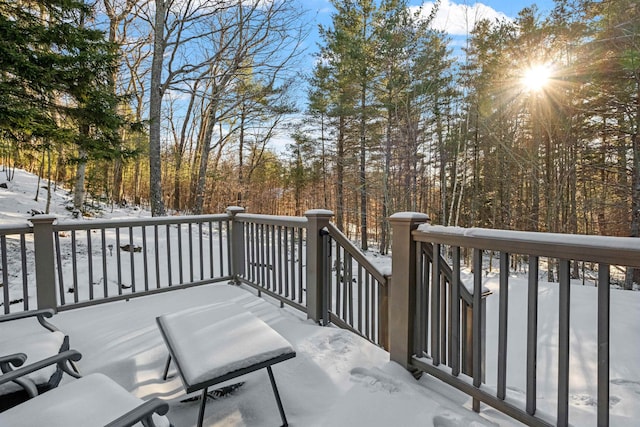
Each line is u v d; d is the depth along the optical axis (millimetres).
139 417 901
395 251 1928
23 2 5977
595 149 9539
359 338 2354
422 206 12555
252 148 17641
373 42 11445
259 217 3361
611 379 2965
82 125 6586
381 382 1751
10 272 4770
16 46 5090
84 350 2146
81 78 5797
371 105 12180
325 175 15969
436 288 1747
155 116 8547
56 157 10273
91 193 10719
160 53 8633
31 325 1964
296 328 2523
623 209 9703
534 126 10266
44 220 2758
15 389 1313
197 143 17766
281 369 1930
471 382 1592
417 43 10789
